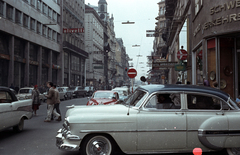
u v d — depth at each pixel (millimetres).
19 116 8289
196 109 5344
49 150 6246
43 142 7148
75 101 26609
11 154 5863
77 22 57656
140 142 5125
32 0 34438
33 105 13961
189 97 5383
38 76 36781
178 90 5383
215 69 13641
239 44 13430
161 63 22781
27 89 22438
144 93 5480
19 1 30438
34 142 7145
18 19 30609
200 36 15586
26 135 8203
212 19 13477
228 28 12445
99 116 5137
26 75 32844
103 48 88750
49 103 11516
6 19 27406
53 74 43781
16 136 8023
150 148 5156
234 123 5234
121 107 5469
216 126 5191
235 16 12062
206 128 5164
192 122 5215
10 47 28781
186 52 19172
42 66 38125
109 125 5090
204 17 14461
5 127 7367
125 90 18453
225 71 13430
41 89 28109
